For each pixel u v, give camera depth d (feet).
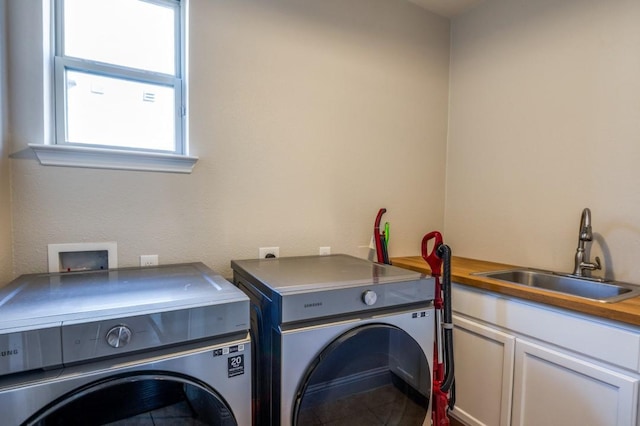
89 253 4.58
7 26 4.00
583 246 5.40
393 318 4.05
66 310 2.72
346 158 6.55
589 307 4.00
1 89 3.89
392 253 7.25
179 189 5.05
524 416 4.71
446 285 4.65
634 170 5.00
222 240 5.41
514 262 6.59
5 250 3.96
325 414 3.59
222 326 3.08
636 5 4.96
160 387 2.77
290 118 5.91
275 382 3.47
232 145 5.42
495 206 6.95
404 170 7.34
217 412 3.02
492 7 7.01
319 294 3.57
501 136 6.84
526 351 4.68
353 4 6.52
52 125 4.42
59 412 2.43
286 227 5.95
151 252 4.90
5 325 2.40
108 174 4.60
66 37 4.56
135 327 2.71
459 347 5.65
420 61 7.46
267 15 5.64
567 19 5.79
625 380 3.71
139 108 4.99
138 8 4.99
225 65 5.32
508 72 6.72
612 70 5.23
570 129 5.75
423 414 4.35
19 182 4.13
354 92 6.59
